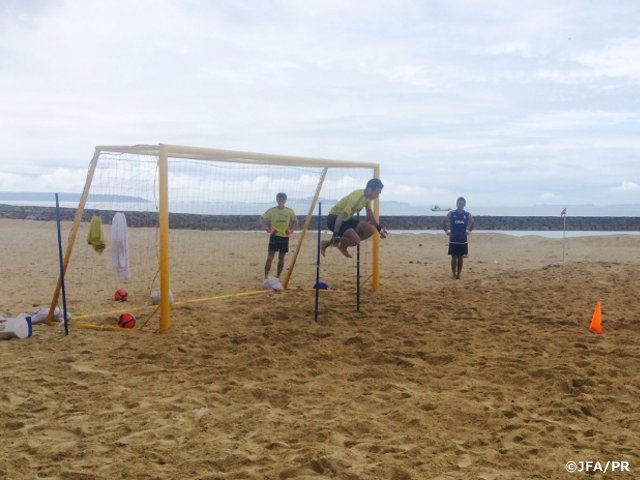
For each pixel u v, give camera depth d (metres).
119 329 7.71
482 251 19.42
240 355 6.67
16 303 9.50
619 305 9.58
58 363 6.22
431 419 4.85
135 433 4.49
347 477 3.83
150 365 6.22
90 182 7.97
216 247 19.22
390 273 13.57
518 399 5.36
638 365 6.34
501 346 7.11
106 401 5.17
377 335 7.53
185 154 8.20
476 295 10.50
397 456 4.12
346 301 9.77
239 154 8.53
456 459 4.12
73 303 9.57
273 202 11.72
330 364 6.47
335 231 8.76
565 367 6.13
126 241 8.23
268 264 11.60
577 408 5.06
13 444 4.28
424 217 44.97
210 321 8.28
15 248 17.61
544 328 8.05
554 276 12.79
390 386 5.63
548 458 4.13
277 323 8.17
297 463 4.00
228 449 4.22
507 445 4.38
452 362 6.53
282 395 5.38
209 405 5.16
